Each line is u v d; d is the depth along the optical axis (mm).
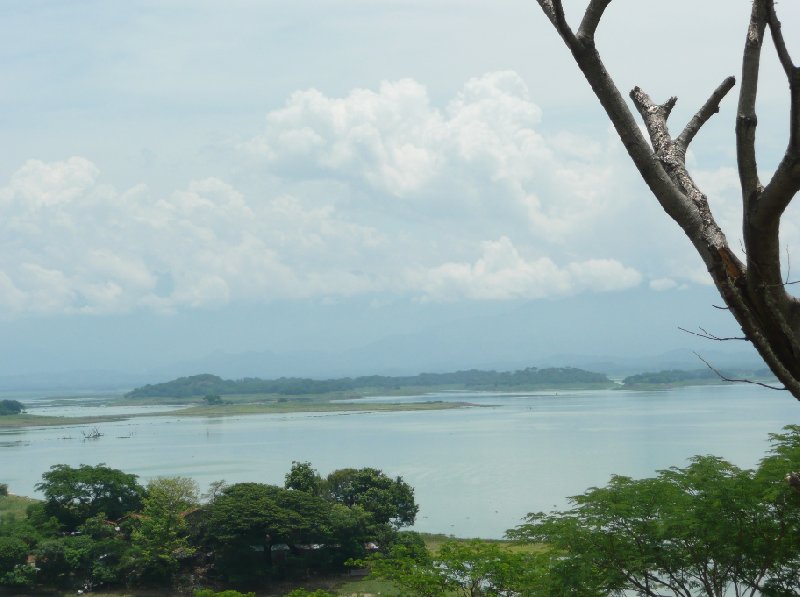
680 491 25406
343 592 61844
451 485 109875
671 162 6203
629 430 171625
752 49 5598
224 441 183875
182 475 124562
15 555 66375
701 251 5824
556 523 26766
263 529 66500
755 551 23812
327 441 178375
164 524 68312
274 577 66875
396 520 79625
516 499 96750
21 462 148625
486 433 184625
